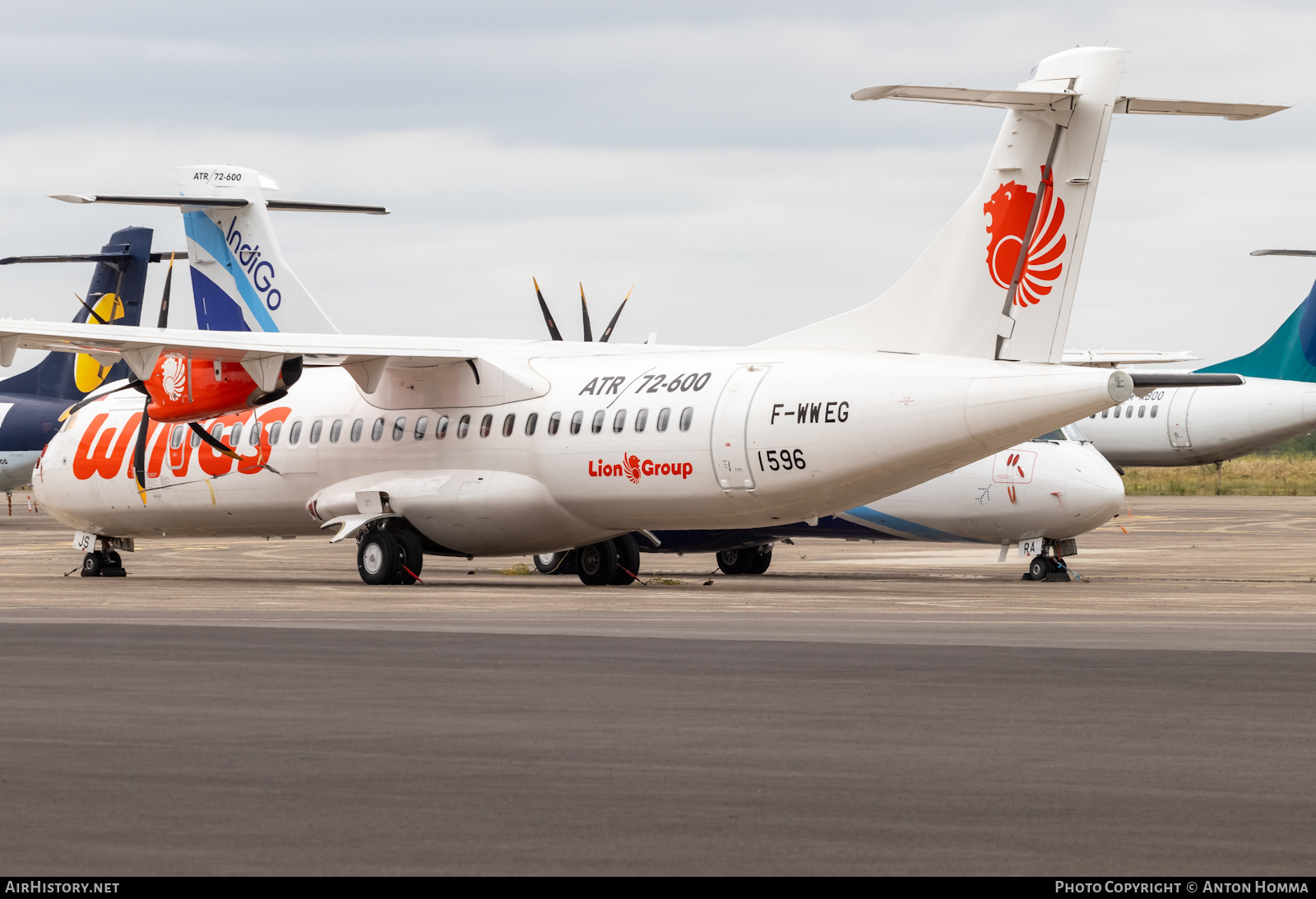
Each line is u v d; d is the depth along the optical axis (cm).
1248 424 16775
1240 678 3803
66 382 15788
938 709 3322
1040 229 6619
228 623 5391
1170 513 16975
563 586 8069
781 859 2069
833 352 7106
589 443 7481
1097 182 6481
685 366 7444
